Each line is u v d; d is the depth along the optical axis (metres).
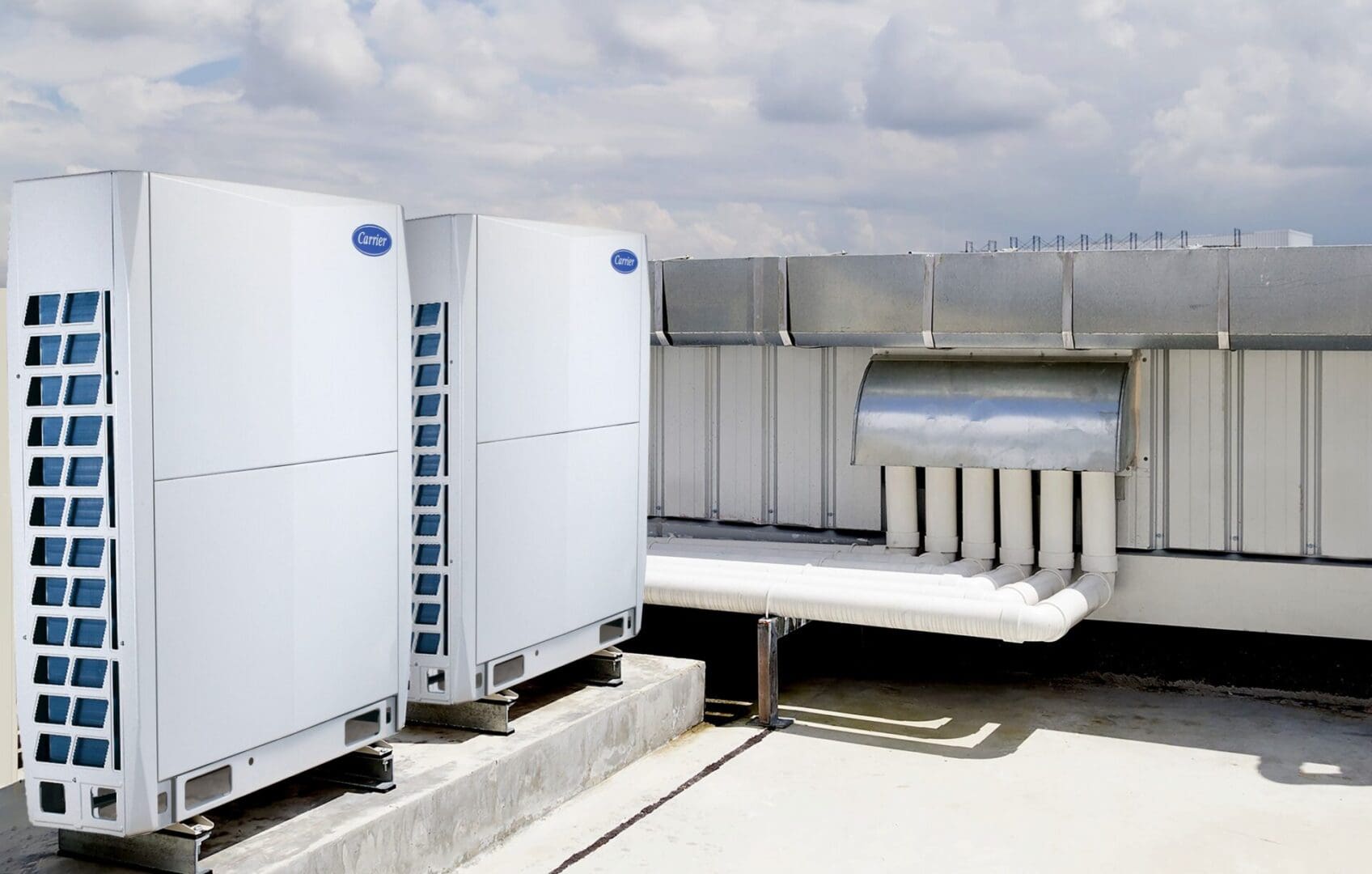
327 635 5.89
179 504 5.07
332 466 5.88
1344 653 9.49
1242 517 9.62
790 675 10.36
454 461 6.77
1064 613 8.44
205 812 5.87
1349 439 9.29
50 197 4.93
